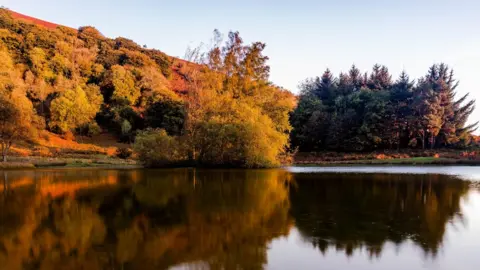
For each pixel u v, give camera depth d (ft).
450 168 113.70
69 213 35.12
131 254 21.93
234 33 128.16
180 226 29.27
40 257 21.53
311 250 22.61
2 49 252.01
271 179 71.05
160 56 347.36
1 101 128.36
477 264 20.10
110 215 33.99
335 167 123.13
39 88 231.91
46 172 93.09
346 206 38.73
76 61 281.33
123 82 258.57
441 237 25.70
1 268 19.66
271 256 21.40
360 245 23.66
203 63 123.44
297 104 236.43
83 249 23.09
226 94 119.96
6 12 299.79
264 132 109.70
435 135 201.98
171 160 112.16
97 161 139.44
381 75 278.67
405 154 177.47
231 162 109.81
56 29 320.09
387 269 19.35
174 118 218.18
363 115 213.66
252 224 29.84
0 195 48.49
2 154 142.41
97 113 243.60
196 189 54.03
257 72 130.31
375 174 85.71
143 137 113.29
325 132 217.56
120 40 367.45
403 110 210.59
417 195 47.62
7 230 28.40
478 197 45.73
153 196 46.57
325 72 288.71
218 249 22.89
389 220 31.35
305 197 45.60
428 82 215.72
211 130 106.42
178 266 19.84
